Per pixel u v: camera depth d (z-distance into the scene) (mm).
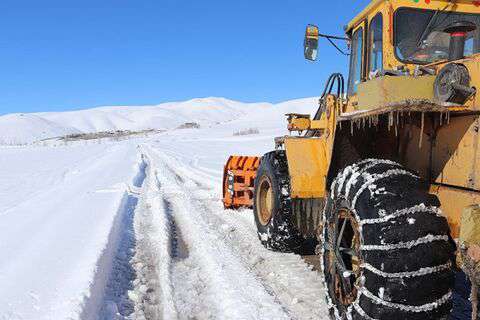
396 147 3756
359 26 4562
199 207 8641
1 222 6969
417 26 3947
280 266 5047
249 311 3830
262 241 5750
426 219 2713
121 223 7227
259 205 5879
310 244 5852
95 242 5555
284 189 5203
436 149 3209
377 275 2730
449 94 2865
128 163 19312
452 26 3340
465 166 2908
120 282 4754
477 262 2301
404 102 2779
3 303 3793
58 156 26438
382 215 2766
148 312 4043
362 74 4395
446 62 3357
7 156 26859
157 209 8375
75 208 8102
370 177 2994
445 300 2701
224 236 6305
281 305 3977
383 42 3990
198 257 5480
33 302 3809
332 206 3455
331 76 5156
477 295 2330
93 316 3795
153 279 4832
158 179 13953
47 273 4488
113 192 10289
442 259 2682
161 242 6031
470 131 2869
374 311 2754
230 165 8445
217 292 4301
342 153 4035
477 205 2408
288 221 5219
